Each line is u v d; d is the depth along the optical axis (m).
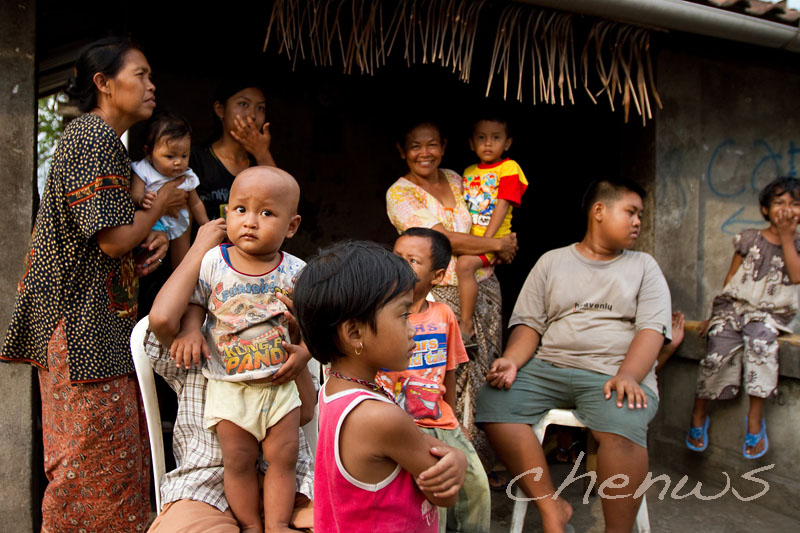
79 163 2.06
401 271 1.44
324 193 5.09
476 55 4.24
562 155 5.14
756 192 4.36
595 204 3.06
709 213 4.21
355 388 1.48
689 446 3.71
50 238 2.12
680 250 4.07
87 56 2.21
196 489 1.92
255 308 1.95
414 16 3.06
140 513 2.22
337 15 2.95
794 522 3.29
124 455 2.16
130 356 2.21
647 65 3.59
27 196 2.46
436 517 1.58
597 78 4.17
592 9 3.04
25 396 2.44
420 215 3.21
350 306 1.39
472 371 3.33
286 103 4.91
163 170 2.37
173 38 4.38
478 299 3.41
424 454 1.43
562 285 3.09
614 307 3.01
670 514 3.38
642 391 2.75
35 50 2.47
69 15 3.92
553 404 2.97
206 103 4.50
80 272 2.11
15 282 2.44
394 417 1.39
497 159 3.54
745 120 4.28
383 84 5.19
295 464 2.00
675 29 3.31
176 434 2.03
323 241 5.11
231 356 1.91
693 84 4.07
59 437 2.14
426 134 3.26
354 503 1.43
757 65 4.28
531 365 3.04
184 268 1.93
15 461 2.43
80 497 2.13
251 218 1.91
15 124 2.44
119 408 2.15
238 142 3.00
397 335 1.43
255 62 4.71
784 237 3.36
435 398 2.44
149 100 2.28
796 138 4.48
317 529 1.54
